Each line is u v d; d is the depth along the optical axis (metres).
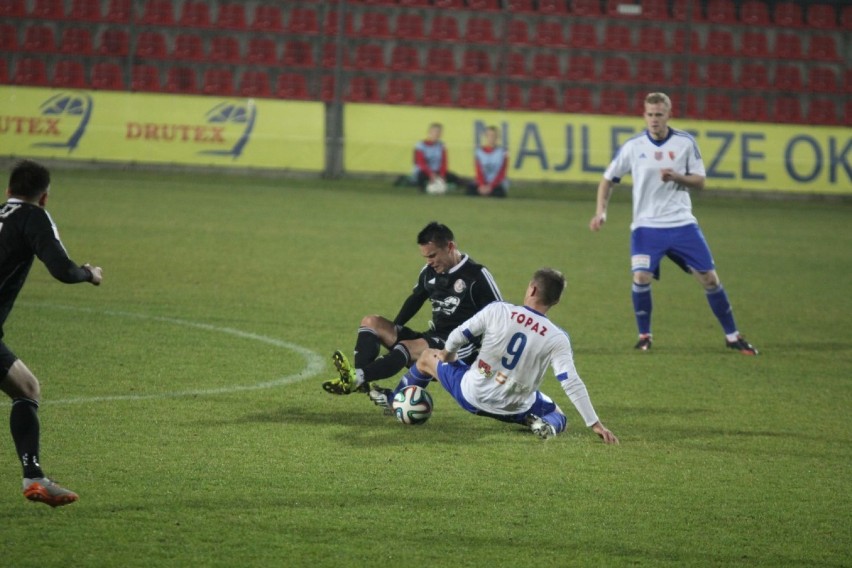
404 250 56.31
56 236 19.03
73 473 20.70
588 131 91.06
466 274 26.66
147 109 86.75
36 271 45.06
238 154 87.81
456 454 23.17
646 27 105.44
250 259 51.09
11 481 20.00
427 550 17.59
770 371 33.91
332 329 36.84
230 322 37.06
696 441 25.19
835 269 57.66
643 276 36.47
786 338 39.62
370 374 25.64
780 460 23.86
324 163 89.19
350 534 18.16
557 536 18.50
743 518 19.83
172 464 21.56
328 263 51.12
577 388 23.77
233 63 97.69
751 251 63.09
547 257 56.94
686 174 36.47
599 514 19.72
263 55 99.69
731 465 23.30
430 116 89.81
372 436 24.36
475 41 101.88
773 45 106.50
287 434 24.20
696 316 43.59
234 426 24.66
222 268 48.28
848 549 18.41
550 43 103.25
